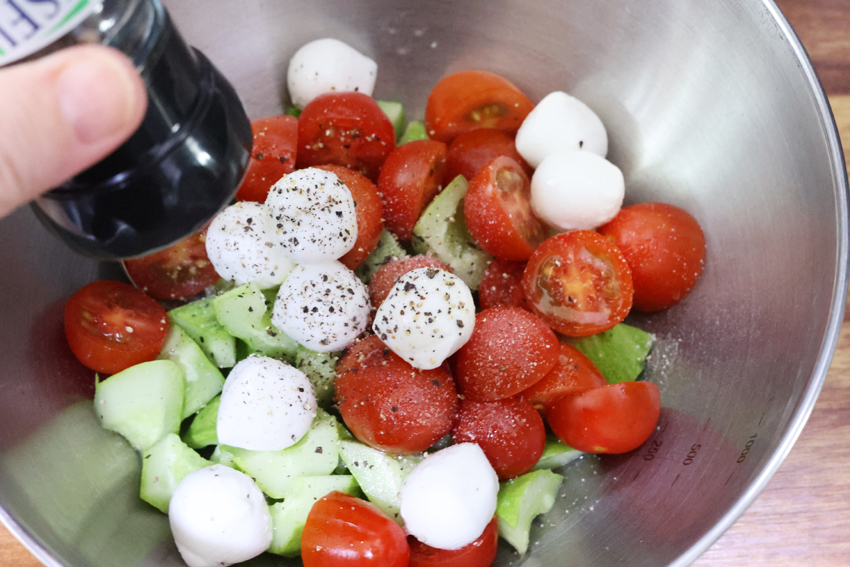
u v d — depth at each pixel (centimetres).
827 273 23
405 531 24
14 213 24
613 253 26
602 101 28
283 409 24
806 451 26
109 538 23
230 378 25
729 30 25
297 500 24
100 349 25
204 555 23
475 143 29
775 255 24
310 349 26
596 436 25
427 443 25
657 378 26
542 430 25
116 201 19
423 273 25
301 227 25
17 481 22
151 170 19
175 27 19
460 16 29
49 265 25
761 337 24
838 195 23
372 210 27
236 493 23
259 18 28
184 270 27
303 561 24
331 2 29
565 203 27
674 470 24
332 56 29
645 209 27
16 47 18
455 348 25
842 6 29
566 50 28
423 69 30
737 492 22
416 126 31
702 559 25
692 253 26
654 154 28
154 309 26
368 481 25
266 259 26
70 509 23
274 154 27
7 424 23
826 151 23
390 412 24
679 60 26
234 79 29
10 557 24
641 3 26
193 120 19
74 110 18
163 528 24
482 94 28
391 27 29
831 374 26
